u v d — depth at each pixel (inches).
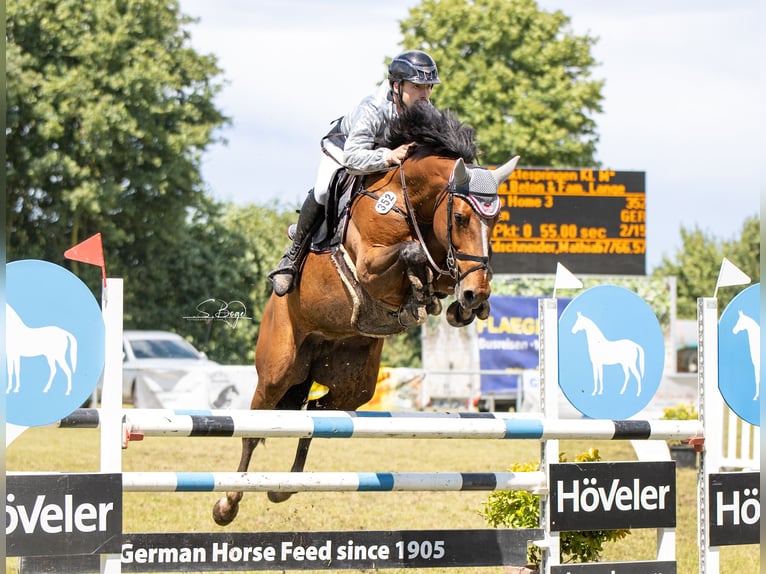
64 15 1555.1
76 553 266.2
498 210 297.9
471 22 1923.0
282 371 369.1
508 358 1208.2
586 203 1144.8
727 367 328.5
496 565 305.0
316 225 348.5
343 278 330.0
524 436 304.2
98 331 275.1
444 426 298.4
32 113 1531.7
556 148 1900.8
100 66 1596.9
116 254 1610.5
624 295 324.5
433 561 300.0
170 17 1684.3
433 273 318.3
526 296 1211.2
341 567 294.2
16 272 267.9
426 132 315.6
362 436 298.0
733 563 431.8
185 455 753.0
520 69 1973.4
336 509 536.1
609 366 321.4
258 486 292.7
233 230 1502.2
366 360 375.6
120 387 278.1
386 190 320.5
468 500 582.6
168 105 1609.3
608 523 311.6
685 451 755.4
